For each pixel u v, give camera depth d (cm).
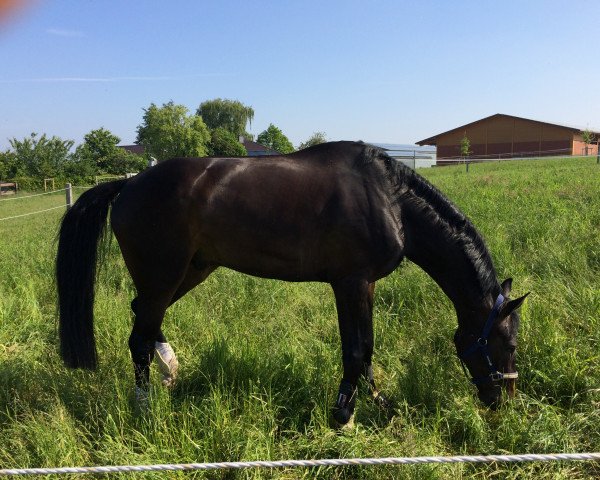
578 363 341
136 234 329
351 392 315
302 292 536
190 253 332
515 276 491
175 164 332
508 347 316
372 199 308
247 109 7056
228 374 358
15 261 708
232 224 316
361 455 277
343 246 307
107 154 5325
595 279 481
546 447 281
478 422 299
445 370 361
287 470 278
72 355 334
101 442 292
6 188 3353
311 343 409
